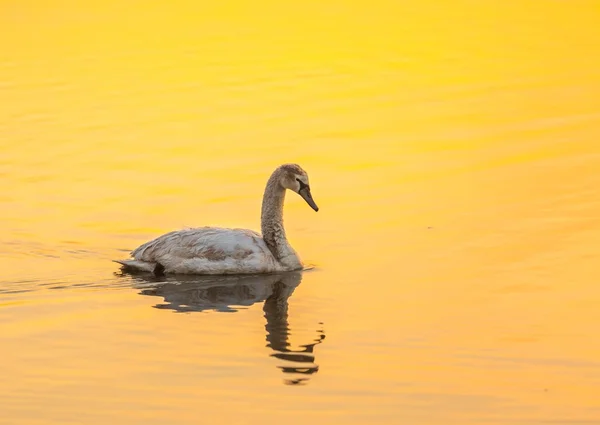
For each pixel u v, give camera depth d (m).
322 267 20.28
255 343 16.34
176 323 17.23
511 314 17.50
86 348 16.14
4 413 13.93
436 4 46.50
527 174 25.84
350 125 30.48
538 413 13.96
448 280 19.25
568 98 32.84
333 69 36.53
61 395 14.49
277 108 32.28
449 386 14.76
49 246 21.66
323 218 23.33
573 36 40.97
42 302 18.30
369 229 22.44
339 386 14.77
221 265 19.83
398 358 15.73
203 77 35.62
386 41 40.25
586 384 14.80
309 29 42.00
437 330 16.84
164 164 27.44
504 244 21.11
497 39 40.59
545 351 15.96
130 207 24.28
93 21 43.47
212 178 26.30
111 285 19.28
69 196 25.11
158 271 20.06
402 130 30.02
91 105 32.75
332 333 16.77
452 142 28.83
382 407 14.12
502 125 30.25
